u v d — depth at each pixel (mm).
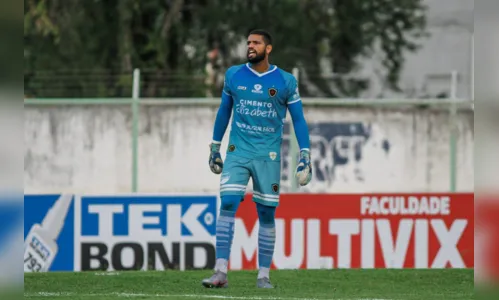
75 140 50688
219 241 26047
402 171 52000
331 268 36562
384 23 71875
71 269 36531
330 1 71188
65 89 53875
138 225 36688
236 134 25938
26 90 53844
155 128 50875
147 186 50844
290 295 25234
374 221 37000
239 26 68500
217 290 25969
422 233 37062
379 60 72000
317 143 51781
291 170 46594
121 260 36594
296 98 25969
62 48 64062
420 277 33094
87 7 64500
